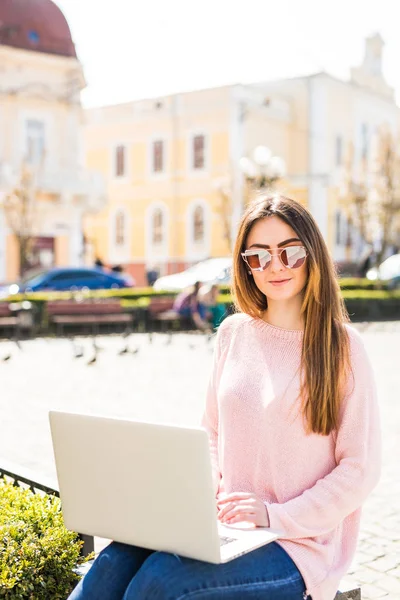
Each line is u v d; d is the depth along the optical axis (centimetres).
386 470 630
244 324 279
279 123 3919
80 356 1463
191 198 3800
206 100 3734
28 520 314
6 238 2845
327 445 251
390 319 2539
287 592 230
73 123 3028
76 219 3027
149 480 231
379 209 3625
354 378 250
